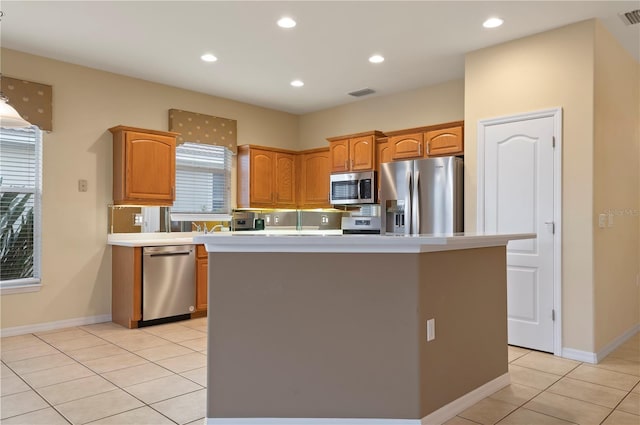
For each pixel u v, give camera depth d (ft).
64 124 15.17
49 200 14.88
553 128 12.44
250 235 7.86
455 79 17.16
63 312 15.19
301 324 7.80
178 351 12.51
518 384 10.18
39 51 14.25
